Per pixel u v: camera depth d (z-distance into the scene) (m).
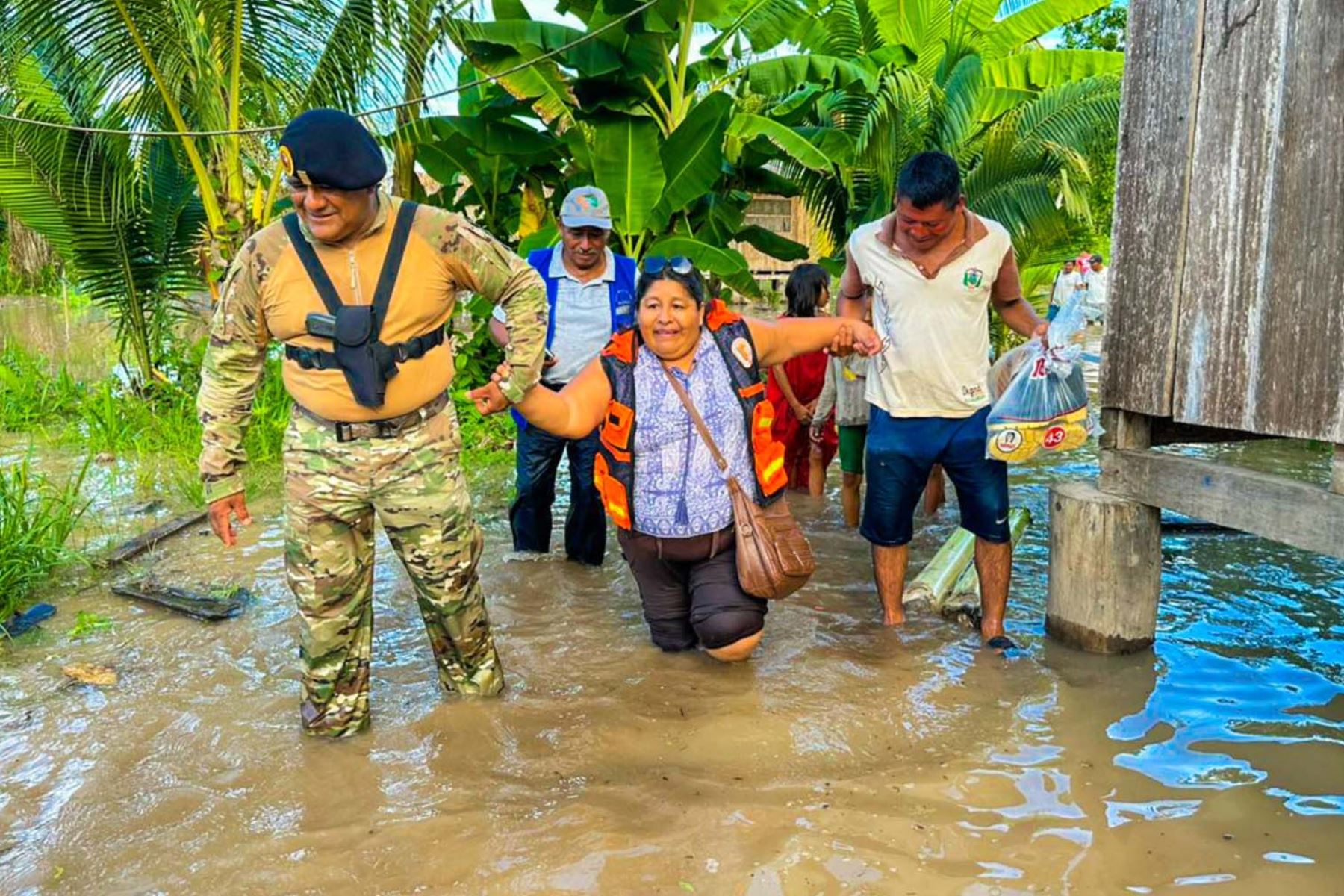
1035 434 3.81
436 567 3.40
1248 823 2.83
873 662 3.97
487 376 9.00
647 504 3.75
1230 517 3.48
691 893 2.57
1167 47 3.59
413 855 2.74
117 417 8.36
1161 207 3.65
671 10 7.66
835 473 7.46
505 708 3.60
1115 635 3.95
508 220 9.88
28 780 3.14
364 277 3.07
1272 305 3.25
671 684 3.79
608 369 3.69
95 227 8.99
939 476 6.14
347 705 3.39
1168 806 2.93
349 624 3.34
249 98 8.91
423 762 3.24
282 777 3.14
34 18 7.51
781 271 17.86
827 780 3.10
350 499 3.22
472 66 8.95
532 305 3.31
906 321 3.95
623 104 8.06
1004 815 2.89
